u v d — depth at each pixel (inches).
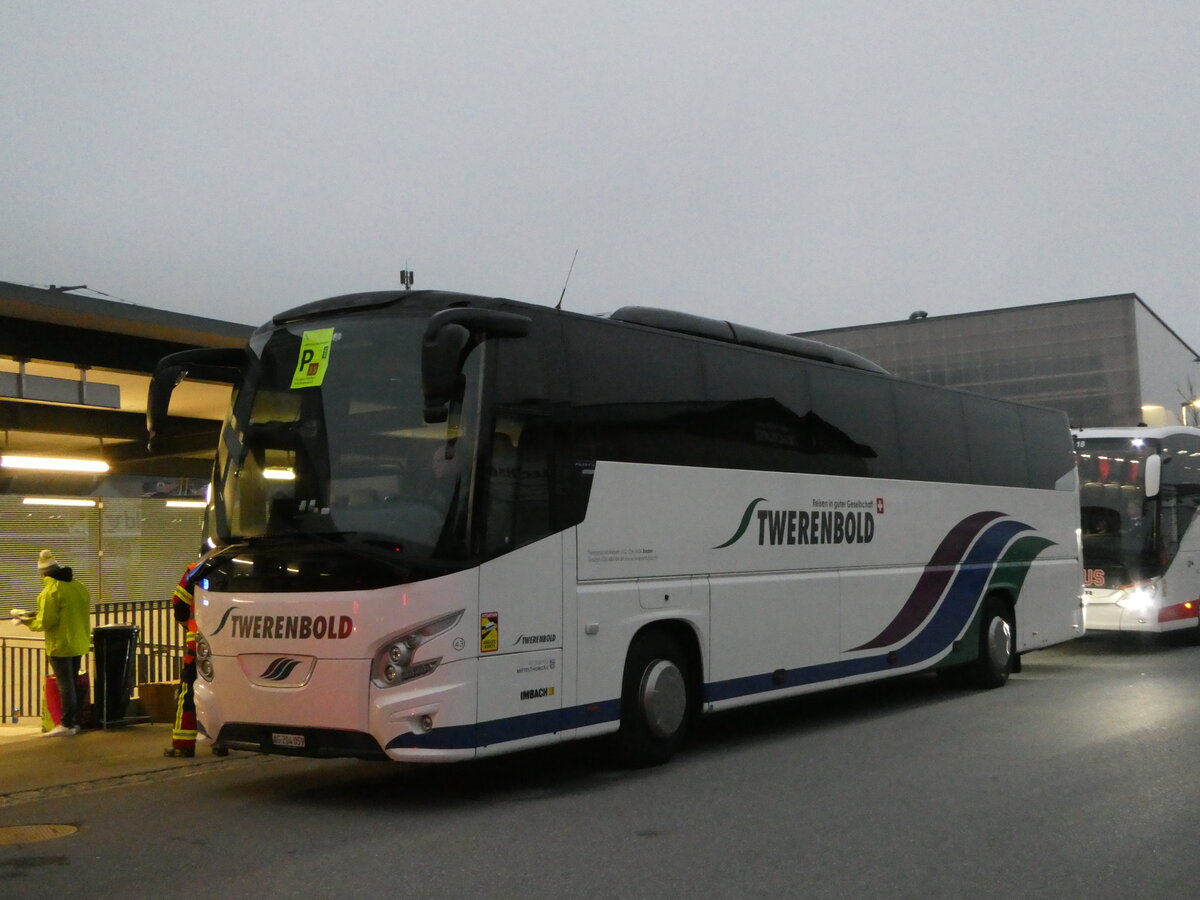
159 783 386.0
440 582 320.8
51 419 791.7
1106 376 2775.6
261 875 261.3
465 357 336.8
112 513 791.1
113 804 349.7
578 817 316.8
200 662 353.4
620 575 377.4
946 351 2930.6
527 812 325.4
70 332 655.8
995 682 592.7
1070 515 671.8
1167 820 298.5
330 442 342.6
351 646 319.9
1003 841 279.6
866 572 501.4
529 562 343.9
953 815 307.4
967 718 491.5
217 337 682.8
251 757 432.8
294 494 342.6
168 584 820.6
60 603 508.7
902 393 539.2
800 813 314.5
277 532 341.1
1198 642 868.6
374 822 316.8
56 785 383.2
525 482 345.7
